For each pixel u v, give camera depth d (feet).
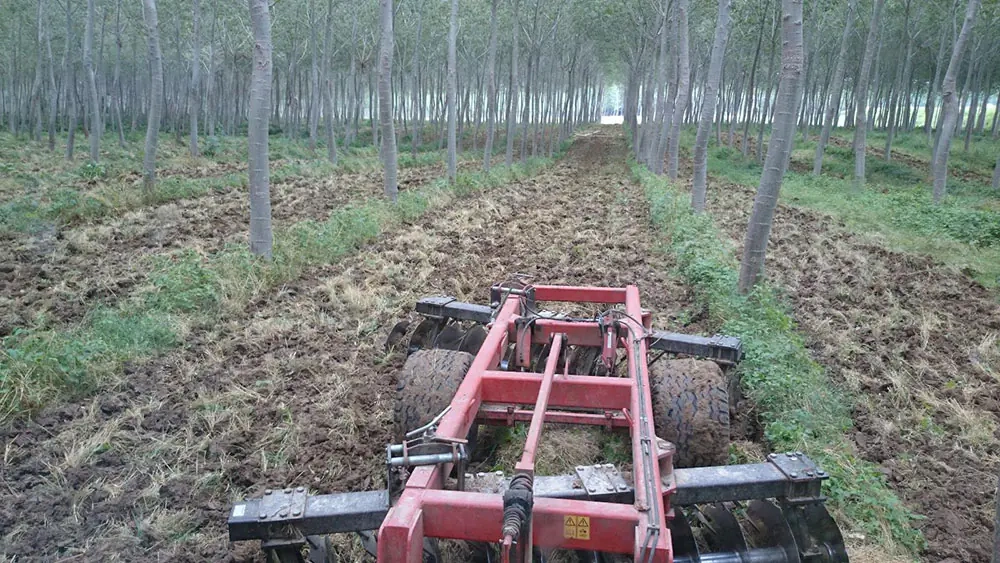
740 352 18.33
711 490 11.29
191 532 14.33
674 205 53.88
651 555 8.33
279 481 16.19
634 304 20.20
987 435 19.54
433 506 9.29
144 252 38.55
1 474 16.25
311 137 130.00
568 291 22.90
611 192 78.89
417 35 129.49
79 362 21.09
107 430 18.06
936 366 25.30
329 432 18.25
